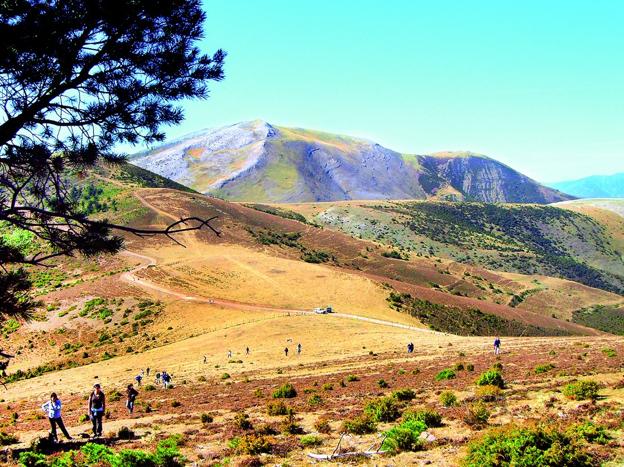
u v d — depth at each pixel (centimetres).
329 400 2769
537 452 1134
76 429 2553
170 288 11069
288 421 2042
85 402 4181
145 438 2070
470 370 3397
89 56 935
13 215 927
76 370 7000
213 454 1648
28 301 902
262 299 10925
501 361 3753
